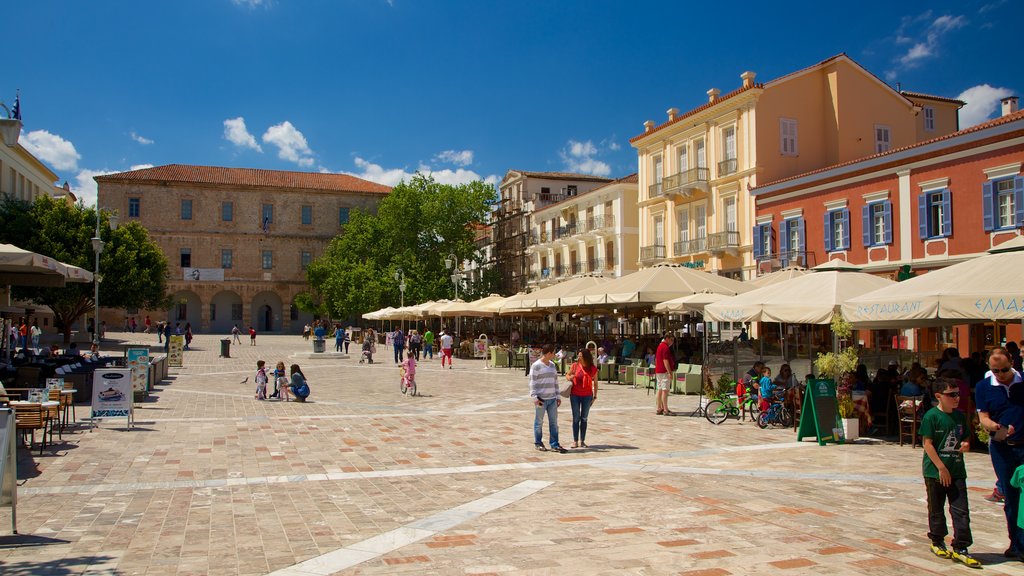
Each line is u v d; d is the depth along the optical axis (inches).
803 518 318.0
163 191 3353.8
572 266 2468.0
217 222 3420.3
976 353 583.2
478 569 252.7
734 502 348.2
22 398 564.7
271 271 3481.8
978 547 278.7
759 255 1507.1
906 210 1181.1
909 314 489.7
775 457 470.3
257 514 329.4
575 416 513.0
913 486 382.0
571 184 2974.9
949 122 1817.2
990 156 1053.8
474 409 744.3
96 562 259.4
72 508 338.0
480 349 1747.0
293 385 818.8
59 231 1844.2
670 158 1827.0
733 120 1600.6
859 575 246.2
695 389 866.8
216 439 541.0
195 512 332.2
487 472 426.0
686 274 954.7
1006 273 463.8
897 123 1632.6
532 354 1277.1
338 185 3666.3
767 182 1536.7
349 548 277.9
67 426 592.7
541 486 386.6
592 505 343.9
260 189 3481.8
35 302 1813.5
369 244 3102.9
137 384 806.5
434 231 3034.0
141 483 392.5
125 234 1996.8
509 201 3063.5
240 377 1145.4
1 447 289.4
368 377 1176.8
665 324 1620.3
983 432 454.0
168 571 250.1
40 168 2118.6
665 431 585.3
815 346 927.0
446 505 346.3
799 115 1582.2
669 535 293.0
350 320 3447.3
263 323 3558.1
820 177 1349.7
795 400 601.0
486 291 2972.4
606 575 245.8
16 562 258.4
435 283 2881.4
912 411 509.0
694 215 1736.0
